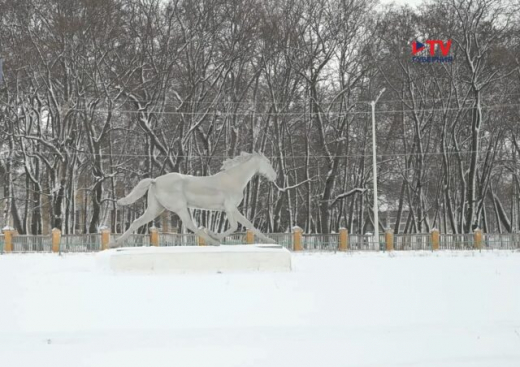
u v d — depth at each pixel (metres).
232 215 20.16
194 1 43.34
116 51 42.88
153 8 42.91
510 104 45.09
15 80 41.75
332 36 45.31
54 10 40.12
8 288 14.96
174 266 18.72
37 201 45.09
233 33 43.56
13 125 43.78
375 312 11.43
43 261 25.34
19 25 40.31
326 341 9.44
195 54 43.84
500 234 37.62
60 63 41.62
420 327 10.26
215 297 13.27
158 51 43.44
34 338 9.65
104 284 15.67
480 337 9.67
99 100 42.12
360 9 45.47
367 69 44.97
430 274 17.88
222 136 50.06
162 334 9.83
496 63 44.84
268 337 9.69
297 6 44.91
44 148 45.75
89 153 42.53
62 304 12.48
